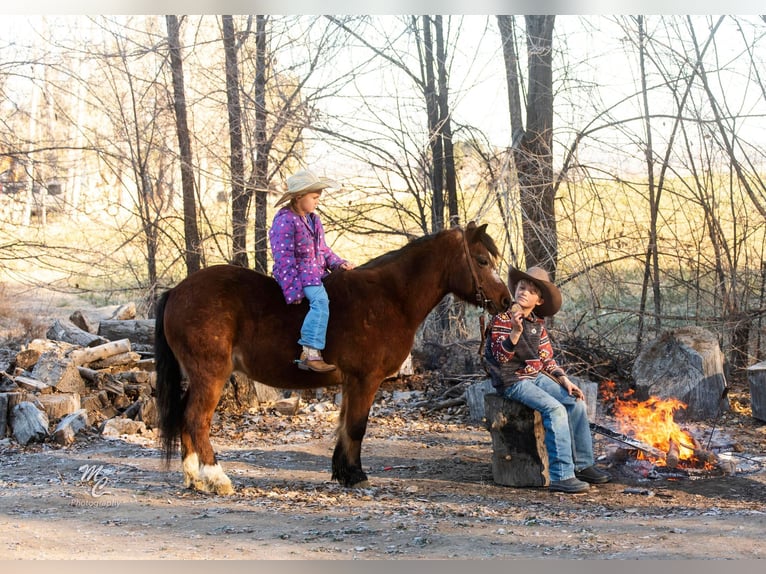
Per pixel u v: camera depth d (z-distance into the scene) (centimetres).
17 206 1917
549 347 662
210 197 1572
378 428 896
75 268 1652
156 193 1469
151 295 1352
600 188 1176
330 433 877
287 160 1291
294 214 615
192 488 618
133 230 1533
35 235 1728
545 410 629
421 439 846
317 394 1040
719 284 1077
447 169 1277
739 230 1196
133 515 535
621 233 1101
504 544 469
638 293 1286
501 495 625
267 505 572
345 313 617
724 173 1137
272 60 1251
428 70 1233
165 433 619
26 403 816
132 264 1527
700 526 510
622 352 1069
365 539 479
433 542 472
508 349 633
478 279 644
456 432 881
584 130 1127
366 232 1255
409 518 536
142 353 1035
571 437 658
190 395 613
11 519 517
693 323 1123
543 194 1131
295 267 603
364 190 1234
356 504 581
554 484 631
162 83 1348
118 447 796
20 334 1393
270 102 1284
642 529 505
